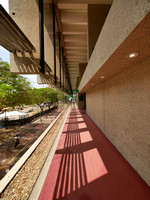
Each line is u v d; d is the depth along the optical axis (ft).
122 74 11.49
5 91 21.20
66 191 7.13
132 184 7.72
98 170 9.25
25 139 20.22
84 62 49.14
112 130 14.67
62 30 26.76
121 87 11.83
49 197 6.70
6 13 5.98
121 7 5.11
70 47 35.14
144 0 3.46
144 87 8.02
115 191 7.14
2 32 6.80
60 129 21.98
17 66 10.36
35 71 10.59
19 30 7.41
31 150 11.99
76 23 24.48
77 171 9.09
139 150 8.66
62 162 10.39
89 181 8.01
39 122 35.47
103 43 8.48
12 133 19.92
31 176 8.34
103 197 6.72
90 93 34.91
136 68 8.93
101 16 20.13
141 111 8.42
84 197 6.72
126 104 10.77
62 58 31.86
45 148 13.28
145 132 7.97
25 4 10.37
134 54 6.79
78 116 38.50
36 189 7.25
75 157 11.29
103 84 19.11
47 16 15.87
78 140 16.02
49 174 8.70
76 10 21.94
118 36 5.58
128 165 9.95
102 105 19.93
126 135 10.78
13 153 14.82
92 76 13.98
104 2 19.62
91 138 16.87
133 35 4.52
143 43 5.25
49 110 59.62
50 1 16.88
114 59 7.63
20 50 9.91
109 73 12.32
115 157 11.30
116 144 13.29
